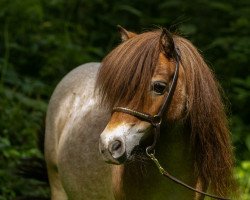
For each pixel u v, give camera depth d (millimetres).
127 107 6363
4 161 11672
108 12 18375
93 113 8211
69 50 15562
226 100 7289
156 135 6465
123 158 6250
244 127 14172
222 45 15586
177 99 6613
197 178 7027
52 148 9258
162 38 6539
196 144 6918
